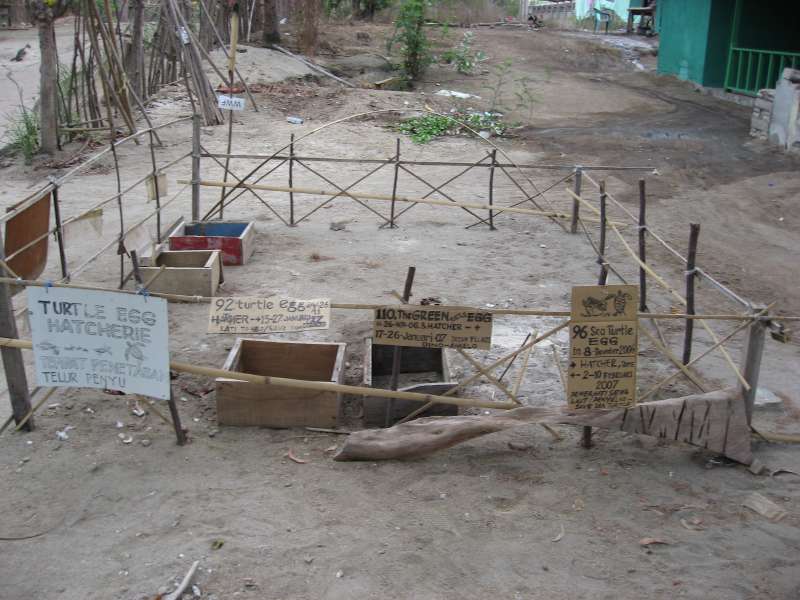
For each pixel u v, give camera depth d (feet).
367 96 60.03
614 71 80.28
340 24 96.89
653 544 13.98
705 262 30.42
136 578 13.05
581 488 15.58
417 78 70.18
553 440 17.33
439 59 77.97
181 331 22.72
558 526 14.44
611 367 15.72
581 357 15.62
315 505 14.90
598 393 15.81
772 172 44.09
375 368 20.34
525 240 32.35
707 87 67.51
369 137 49.80
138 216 34.24
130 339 15.81
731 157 47.42
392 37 85.15
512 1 132.57
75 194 37.52
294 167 43.19
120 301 15.58
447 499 15.15
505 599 12.68
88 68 48.42
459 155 47.11
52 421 17.70
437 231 33.40
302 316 16.06
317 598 12.66
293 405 17.42
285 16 95.20
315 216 35.14
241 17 77.20
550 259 29.99
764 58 64.64
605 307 15.46
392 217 33.73
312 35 76.69
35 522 14.47
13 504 14.94
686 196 39.91
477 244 31.71
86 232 22.76
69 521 14.49
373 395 16.80
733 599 12.73
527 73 75.92
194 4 64.44
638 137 52.29
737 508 15.06
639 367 20.95
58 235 21.43
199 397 18.98
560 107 62.44
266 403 17.37
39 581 13.02
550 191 40.22
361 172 42.70
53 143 44.68
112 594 12.71
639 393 19.39
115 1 60.29
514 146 49.88
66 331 15.94
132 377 16.11
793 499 15.34
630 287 15.40
